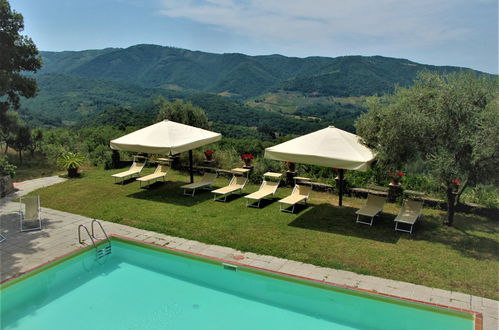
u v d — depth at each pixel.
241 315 5.50
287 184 12.21
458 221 8.65
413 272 6.17
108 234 8.16
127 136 11.07
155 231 8.31
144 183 13.03
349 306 5.64
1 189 11.36
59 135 23.78
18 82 17.47
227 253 7.09
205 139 11.02
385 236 7.77
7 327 5.25
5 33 16.30
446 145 7.10
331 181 11.73
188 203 10.45
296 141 8.85
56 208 10.16
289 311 5.57
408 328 5.03
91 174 14.76
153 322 5.35
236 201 10.62
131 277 6.70
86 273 6.84
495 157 6.39
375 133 8.20
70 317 5.49
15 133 17.67
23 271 6.47
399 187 10.17
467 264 6.39
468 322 4.99
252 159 13.62
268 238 7.73
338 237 7.73
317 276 6.11
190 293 6.14
